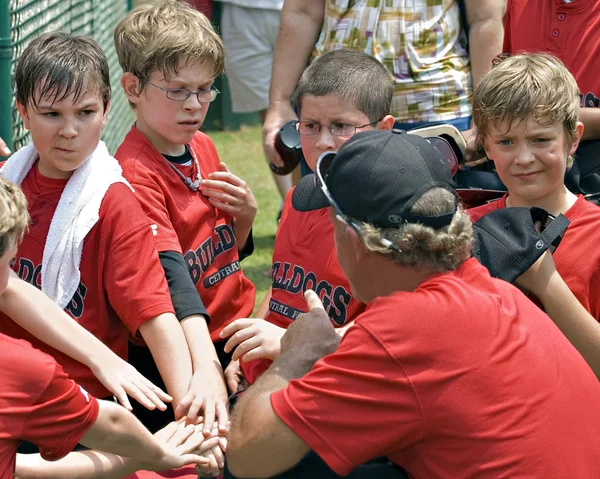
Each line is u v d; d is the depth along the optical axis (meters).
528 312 4.88
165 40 6.98
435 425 4.47
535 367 4.58
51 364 5.14
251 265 13.59
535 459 4.43
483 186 7.79
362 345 4.53
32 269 6.62
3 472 5.04
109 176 6.67
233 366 7.16
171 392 6.41
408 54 9.40
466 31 9.83
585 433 4.62
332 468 4.59
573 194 7.32
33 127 6.41
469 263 4.94
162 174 7.25
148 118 7.22
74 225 6.50
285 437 4.63
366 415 4.50
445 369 4.43
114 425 5.55
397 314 4.52
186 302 6.79
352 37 9.56
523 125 6.39
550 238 5.78
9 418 4.98
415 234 4.67
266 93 17.19
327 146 6.99
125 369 6.32
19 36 9.73
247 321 6.10
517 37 8.55
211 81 7.32
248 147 21.31
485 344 4.49
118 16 18.30
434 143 7.20
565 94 6.43
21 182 6.75
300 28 10.12
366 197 4.76
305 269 6.90
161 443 5.95
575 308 5.88
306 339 5.24
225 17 16.81
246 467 4.87
